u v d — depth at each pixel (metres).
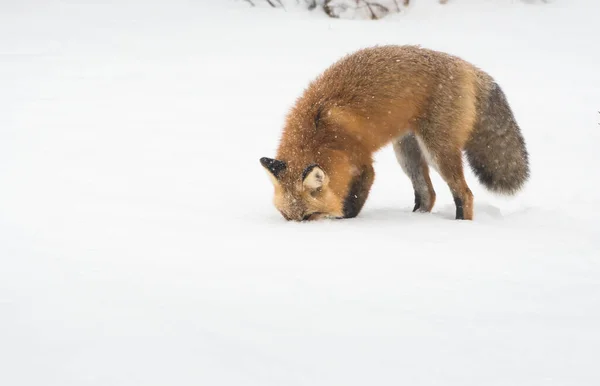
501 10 34.22
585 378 5.34
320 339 6.01
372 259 8.49
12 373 5.18
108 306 6.59
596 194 14.28
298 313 6.61
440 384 5.23
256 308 6.70
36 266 7.85
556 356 5.74
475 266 8.33
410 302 7.01
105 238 9.24
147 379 5.15
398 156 13.18
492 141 12.96
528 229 10.73
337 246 9.12
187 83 25.08
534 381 5.29
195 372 5.29
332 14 34.44
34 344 5.68
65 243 8.92
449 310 6.80
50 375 5.17
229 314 6.51
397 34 31.25
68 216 10.55
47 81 24.70
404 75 11.86
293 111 12.12
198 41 31.09
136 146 17.53
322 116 11.59
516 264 8.46
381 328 6.30
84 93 23.30
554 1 35.34
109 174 14.61
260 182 14.73
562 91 23.23
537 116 20.69
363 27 32.44
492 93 12.84
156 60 28.27
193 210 11.59
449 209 13.45
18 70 26.12
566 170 16.38
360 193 12.05
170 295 6.99
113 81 25.09
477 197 15.28
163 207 11.62
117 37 31.78
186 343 5.79
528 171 13.37
